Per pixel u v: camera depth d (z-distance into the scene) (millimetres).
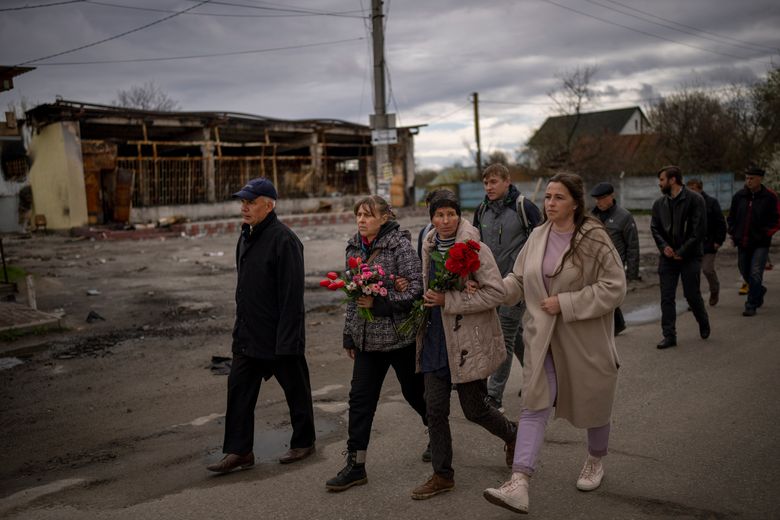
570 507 3389
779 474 3682
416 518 3326
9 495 3820
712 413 4758
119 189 23641
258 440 4633
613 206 6906
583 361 3332
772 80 29953
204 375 6363
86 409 5449
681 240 6629
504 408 5129
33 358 7113
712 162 31781
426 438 4508
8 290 10109
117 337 7988
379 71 14727
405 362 3834
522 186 34094
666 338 6742
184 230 22156
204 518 3418
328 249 16672
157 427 4984
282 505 3539
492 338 3551
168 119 25250
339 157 31984
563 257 3332
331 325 8484
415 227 22438
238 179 28125
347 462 3766
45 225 24547
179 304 10023
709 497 3439
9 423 5152
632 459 3990
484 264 3477
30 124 24469
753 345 6688
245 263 4051
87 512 3547
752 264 8070
